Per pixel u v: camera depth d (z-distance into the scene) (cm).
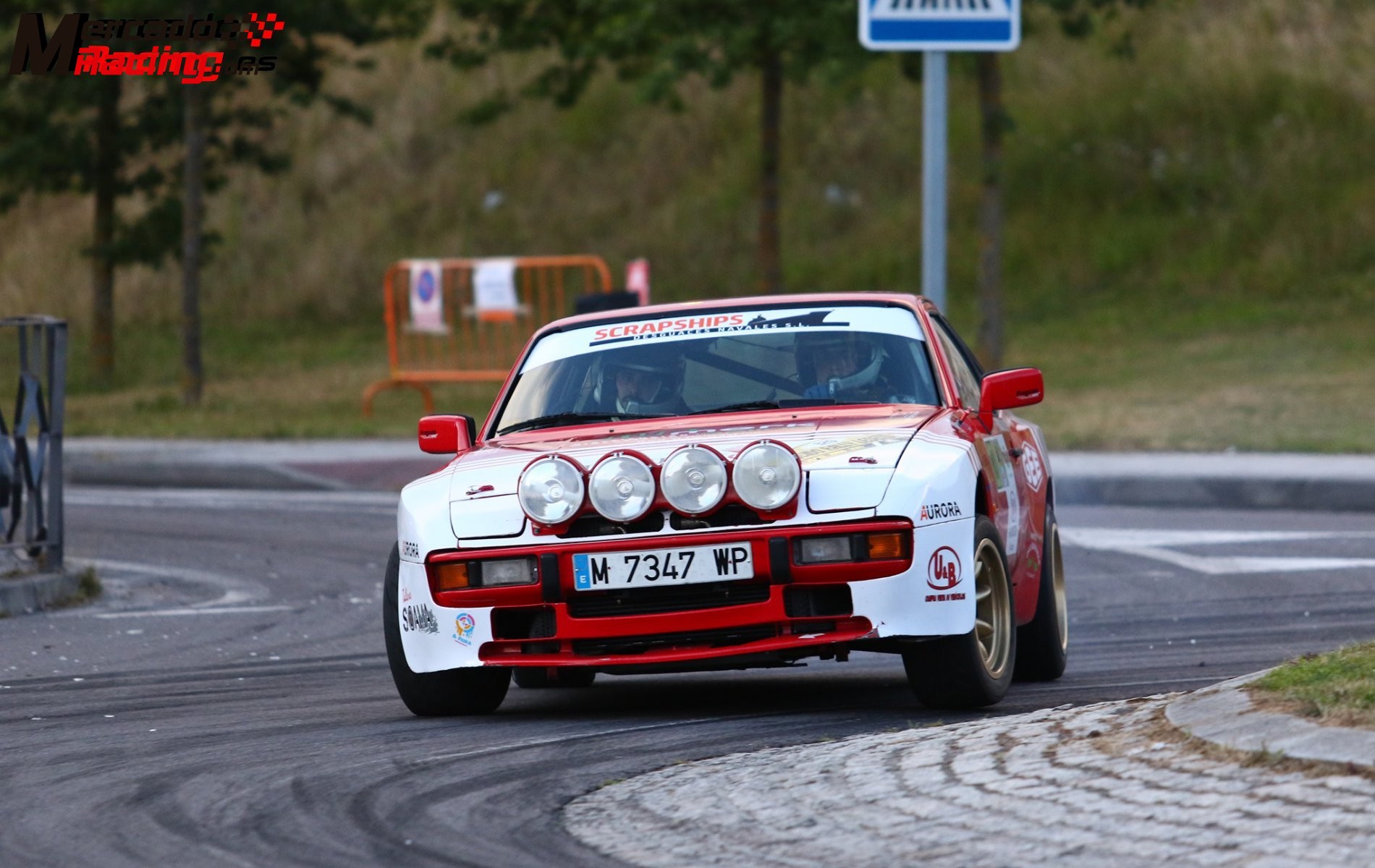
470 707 2505
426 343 10581
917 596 2250
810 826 1672
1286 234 10719
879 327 2700
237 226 13288
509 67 14175
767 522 2269
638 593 2281
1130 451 6222
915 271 11288
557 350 2780
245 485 6619
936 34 5212
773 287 8938
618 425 2573
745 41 7825
